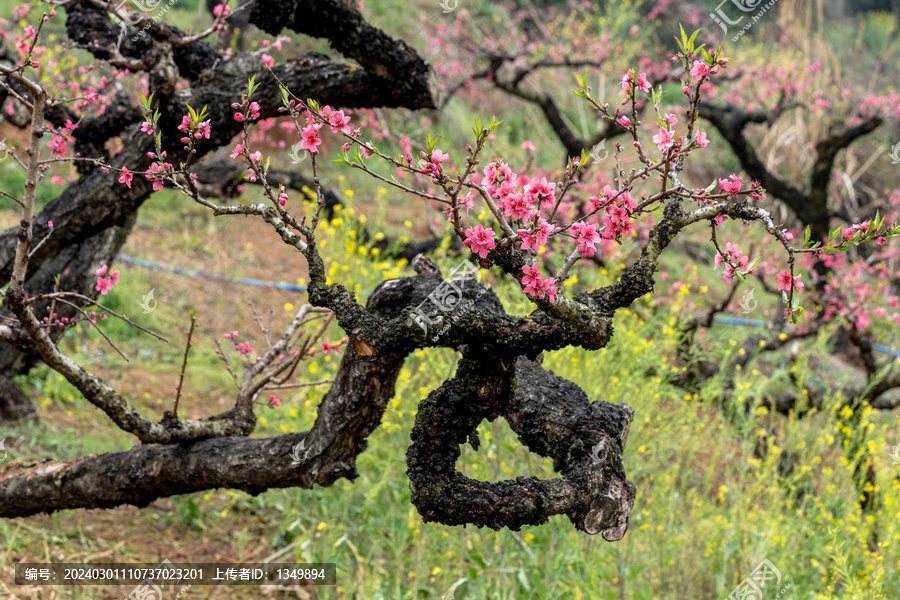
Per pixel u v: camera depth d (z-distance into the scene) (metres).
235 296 8.38
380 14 12.70
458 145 10.34
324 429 2.92
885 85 14.87
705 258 10.52
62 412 5.91
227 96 3.46
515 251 1.99
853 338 6.09
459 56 10.14
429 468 2.28
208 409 6.26
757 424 5.82
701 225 10.61
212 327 7.65
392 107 3.78
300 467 2.96
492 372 2.28
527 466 4.31
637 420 4.36
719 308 5.68
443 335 2.21
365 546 4.61
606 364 4.35
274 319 8.11
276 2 3.21
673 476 4.71
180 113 3.37
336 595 4.33
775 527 4.50
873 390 5.93
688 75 1.91
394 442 4.51
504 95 13.38
